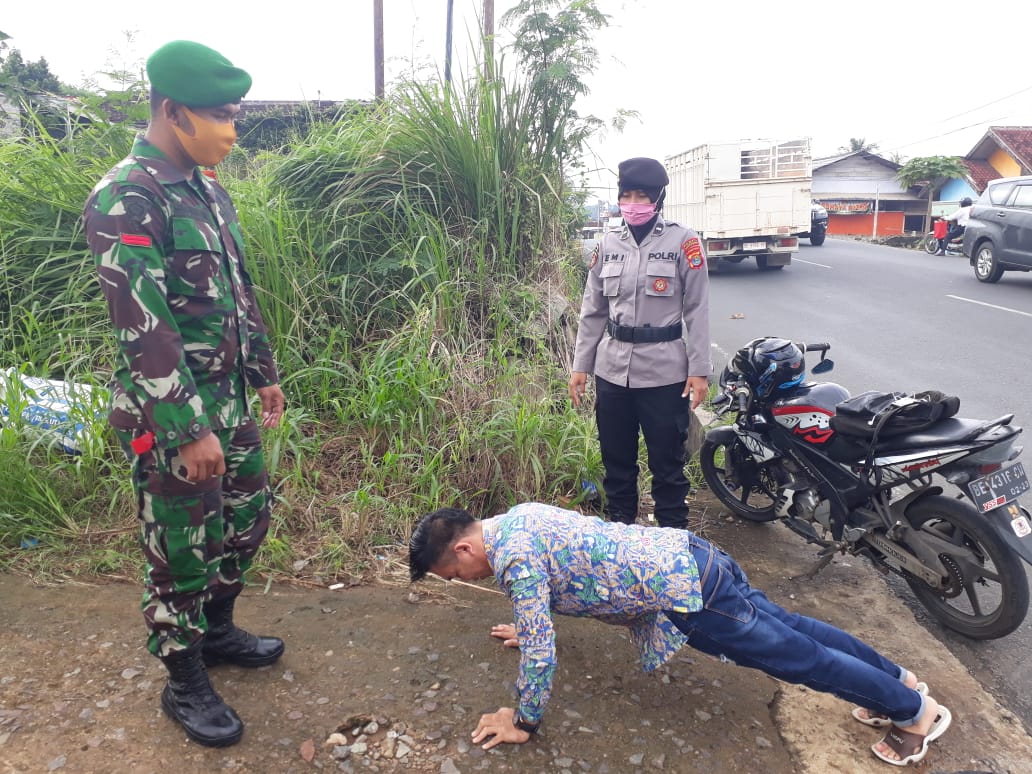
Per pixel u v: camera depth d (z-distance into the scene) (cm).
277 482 370
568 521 235
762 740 245
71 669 256
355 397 421
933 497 313
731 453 404
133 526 344
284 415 387
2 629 275
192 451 200
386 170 515
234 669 262
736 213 1478
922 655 297
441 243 485
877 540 326
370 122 538
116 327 195
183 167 212
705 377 343
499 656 278
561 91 532
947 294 1134
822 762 238
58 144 482
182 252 206
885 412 312
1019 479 293
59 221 458
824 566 350
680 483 365
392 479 382
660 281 343
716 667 281
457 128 512
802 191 1470
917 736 238
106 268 191
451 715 247
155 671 257
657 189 342
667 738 243
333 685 258
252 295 253
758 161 1473
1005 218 1174
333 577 328
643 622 240
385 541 352
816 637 244
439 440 398
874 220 3447
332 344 446
